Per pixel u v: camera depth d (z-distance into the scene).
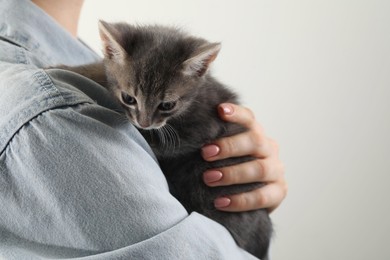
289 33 3.33
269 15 3.33
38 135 1.02
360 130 3.39
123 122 1.19
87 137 1.05
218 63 3.47
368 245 3.55
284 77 3.43
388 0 3.12
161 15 3.47
